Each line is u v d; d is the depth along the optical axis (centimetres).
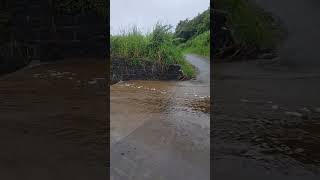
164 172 390
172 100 843
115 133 529
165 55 1441
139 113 683
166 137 512
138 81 1252
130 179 379
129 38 1468
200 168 403
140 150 460
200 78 1182
